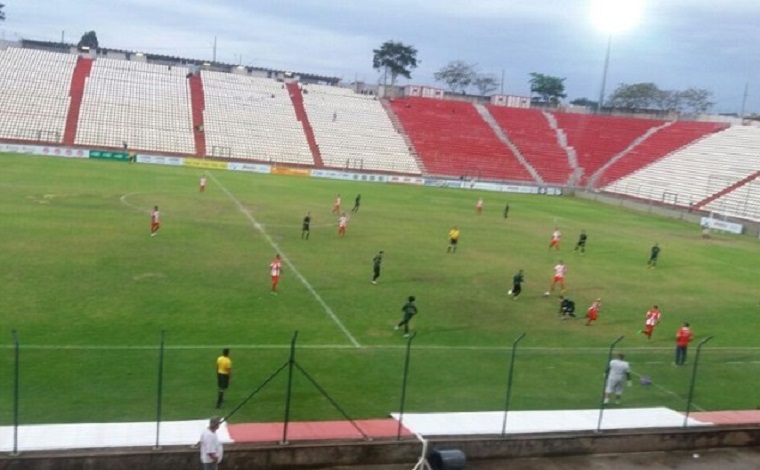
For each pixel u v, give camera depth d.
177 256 38.41
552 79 181.25
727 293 41.38
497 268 42.94
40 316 26.38
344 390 21.70
